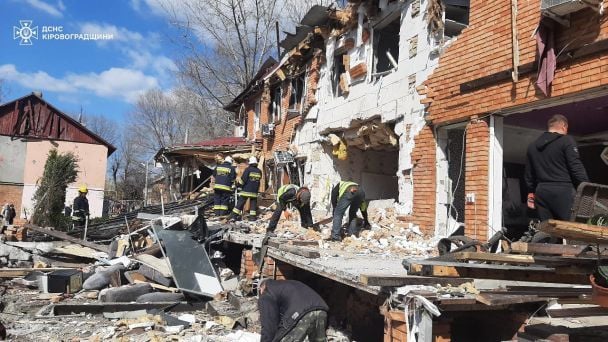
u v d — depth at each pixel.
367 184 13.49
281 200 9.06
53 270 9.34
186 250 8.91
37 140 25.66
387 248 7.41
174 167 27.03
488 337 4.61
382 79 10.67
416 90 9.26
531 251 3.71
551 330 3.75
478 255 3.85
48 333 5.95
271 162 17.16
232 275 9.10
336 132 12.88
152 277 8.57
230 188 12.66
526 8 7.01
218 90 33.28
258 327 6.21
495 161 7.54
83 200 13.38
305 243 7.56
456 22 8.98
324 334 4.12
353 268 5.30
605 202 3.25
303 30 14.19
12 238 11.15
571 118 8.03
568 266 3.53
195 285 8.21
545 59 6.61
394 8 10.40
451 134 8.87
